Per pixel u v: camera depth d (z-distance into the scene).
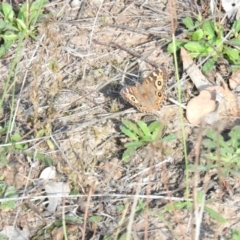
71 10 7.87
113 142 6.65
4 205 6.15
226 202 6.01
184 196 6.06
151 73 6.55
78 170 6.42
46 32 7.09
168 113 6.81
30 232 6.02
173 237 5.82
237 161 6.21
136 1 7.89
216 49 7.20
